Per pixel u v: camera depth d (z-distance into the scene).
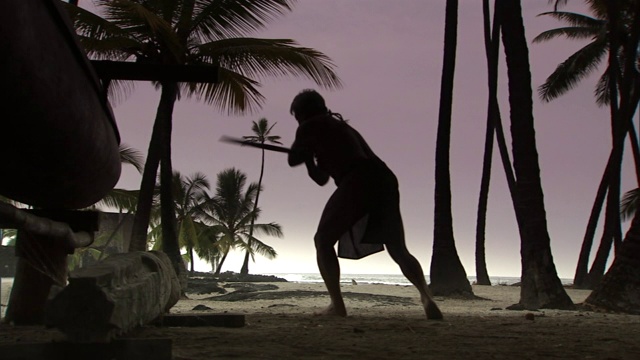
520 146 10.08
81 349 2.18
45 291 4.79
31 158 3.64
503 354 3.24
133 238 14.66
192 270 46.59
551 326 5.14
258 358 2.91
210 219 48.34
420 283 5.62
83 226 4.89
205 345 3.35
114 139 4.86
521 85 10.16
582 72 30.27
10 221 3.12
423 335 4.12
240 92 14.55
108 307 1.99
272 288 20.80
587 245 25.75
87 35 14.41
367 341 3.70
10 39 2.71
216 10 14.29
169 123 15.28
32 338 3.72
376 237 5.63
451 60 15.27
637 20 23.92
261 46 14.13
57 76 3.30
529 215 9.77
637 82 28.42
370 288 20.61
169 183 15.16
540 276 9.52
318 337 3.85
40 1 3.00
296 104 5.88
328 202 5.67
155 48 14.66
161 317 4.39
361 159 5.61
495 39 24.38
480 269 25.00
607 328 5.02
